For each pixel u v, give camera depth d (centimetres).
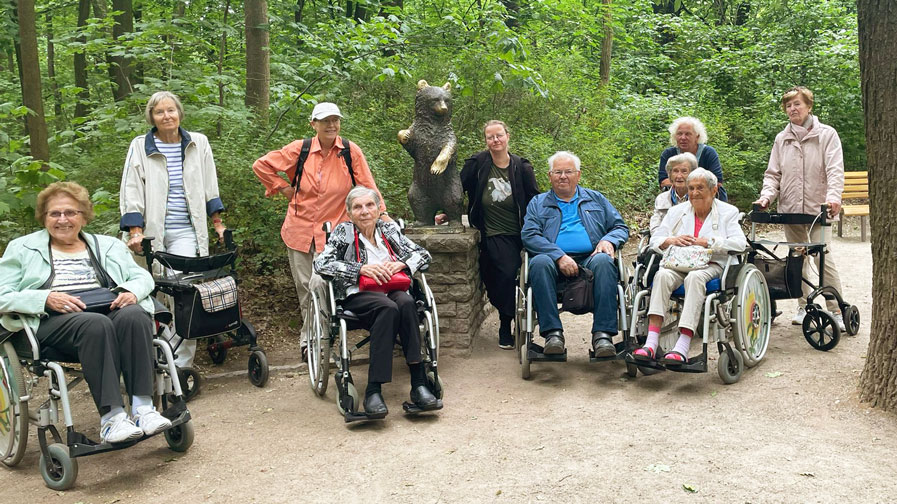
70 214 348
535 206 479
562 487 294
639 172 959
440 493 294
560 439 346
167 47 628
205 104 618
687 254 417
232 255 432
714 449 325
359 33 698
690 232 443
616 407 388
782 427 347
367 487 302
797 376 417
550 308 434
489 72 721
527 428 363
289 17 822
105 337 317
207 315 407
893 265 347
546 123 816
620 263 439
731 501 276
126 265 365
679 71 1370
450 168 513
